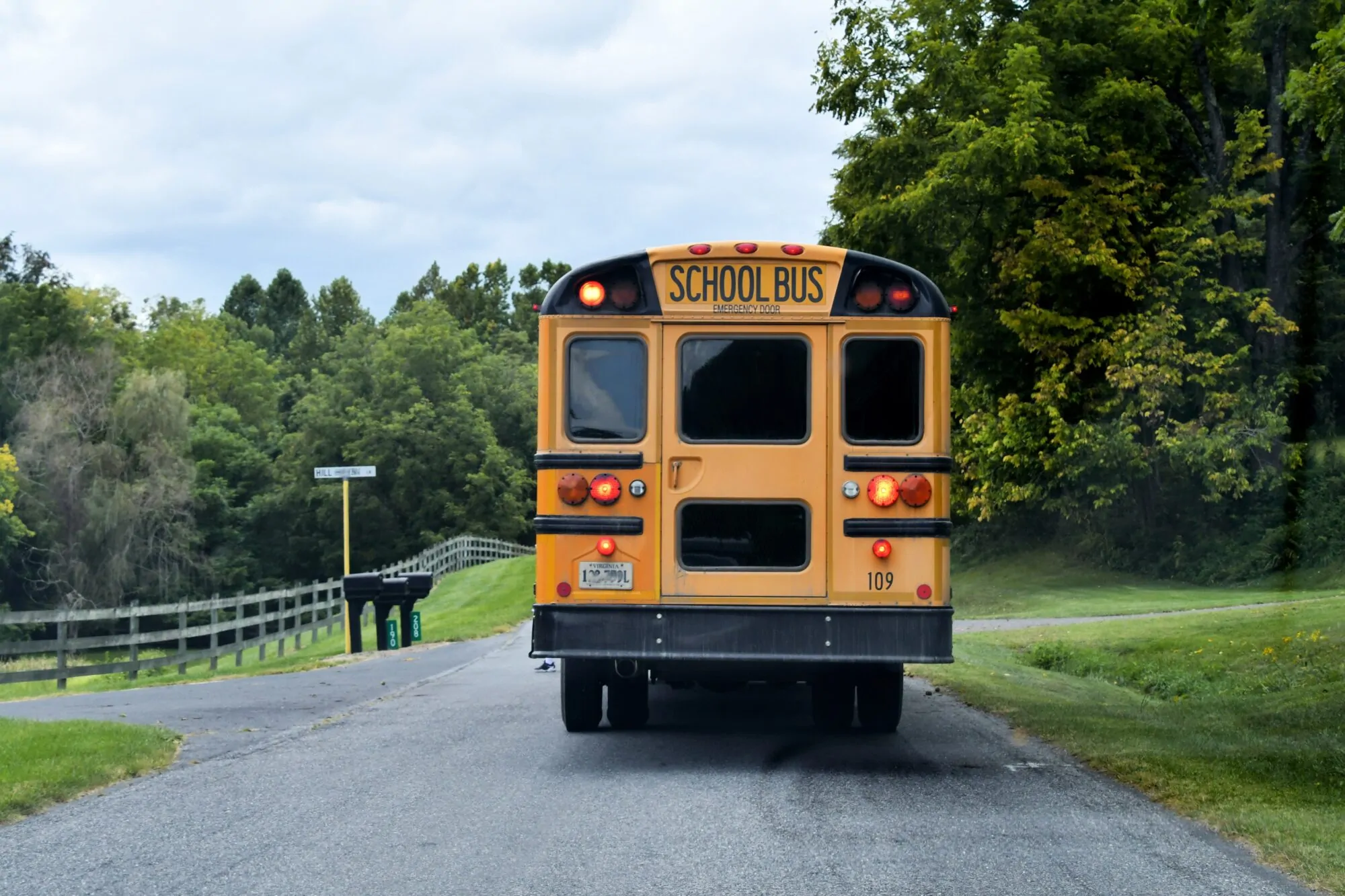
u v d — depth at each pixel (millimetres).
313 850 6426
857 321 8719
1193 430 28672
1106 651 17844
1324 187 28156
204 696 13820
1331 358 30578
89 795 7910
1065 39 25500
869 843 6488
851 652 8555
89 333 71062
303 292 152125
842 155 27297
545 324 8797
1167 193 28000
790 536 8648
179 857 6301
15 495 58719
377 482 78875
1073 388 27766
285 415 107438
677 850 6355
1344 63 11047
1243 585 31250
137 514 62312
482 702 12555
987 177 21797
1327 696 11570
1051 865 6043
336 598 28719
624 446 8711
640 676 9836
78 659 42906
